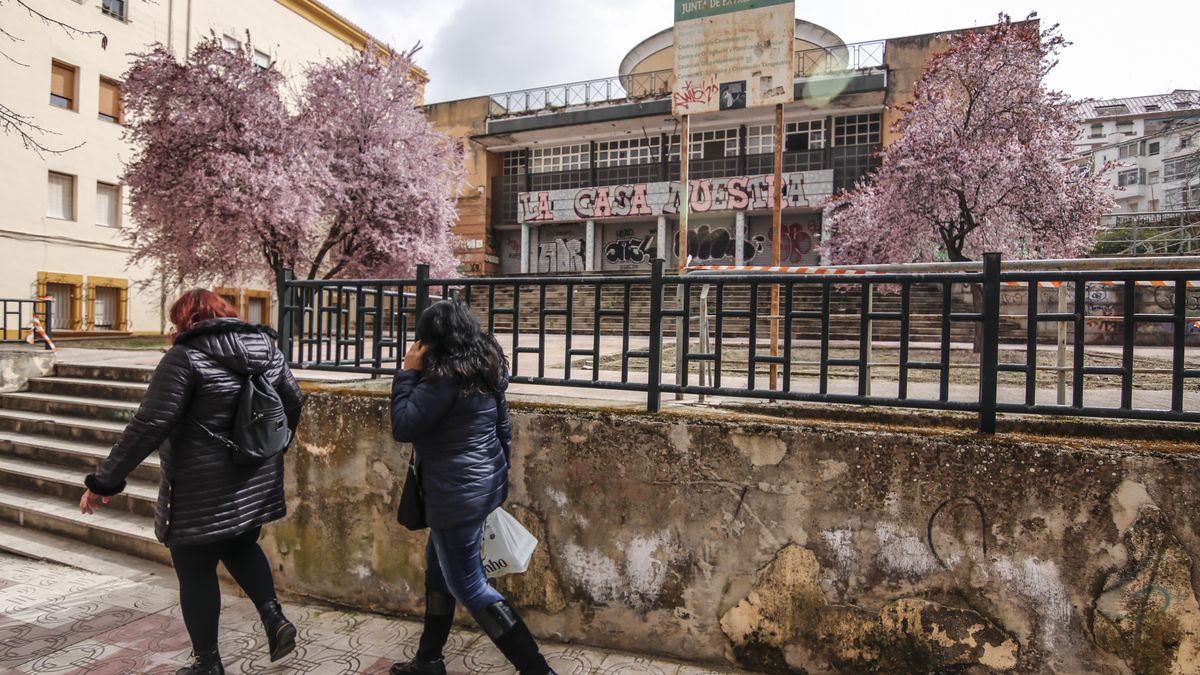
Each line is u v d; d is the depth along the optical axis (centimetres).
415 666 281
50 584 411
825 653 275
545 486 318
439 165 1695
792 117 2558
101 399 687
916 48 2303
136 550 461
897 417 312
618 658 301
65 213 1823
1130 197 4912
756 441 283
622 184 2886
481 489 255
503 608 258
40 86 1738
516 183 3081
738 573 287
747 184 2592
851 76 2327
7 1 1662
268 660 306
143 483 529
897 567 265
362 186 1480
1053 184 1173
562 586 316
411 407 251
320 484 364
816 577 276
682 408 327
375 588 354
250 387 274
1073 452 245
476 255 3039
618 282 321
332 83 1529
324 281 410
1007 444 254
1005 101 1226
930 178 1196
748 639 286
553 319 1941
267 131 1288
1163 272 243
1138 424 284
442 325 260
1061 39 1226
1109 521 241
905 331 279
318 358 412
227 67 1300
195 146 1245
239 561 293
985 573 255
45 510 514
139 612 366
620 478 305
